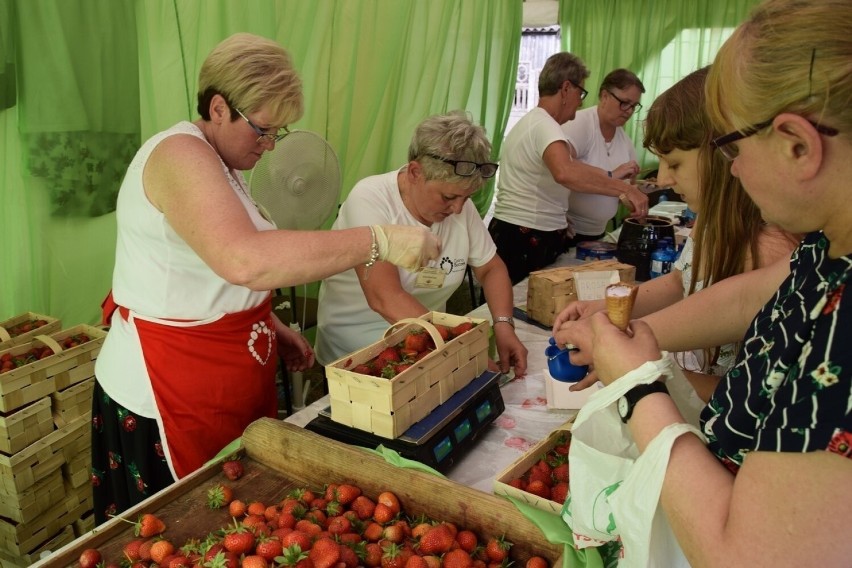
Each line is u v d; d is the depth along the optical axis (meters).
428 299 2.33
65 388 2.41
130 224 1.52
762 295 1.23
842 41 0.56
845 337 0.59
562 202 3.68
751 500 0.61
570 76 3.35
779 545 0.58
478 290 4.82
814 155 0.60
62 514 2.44
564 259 3.67
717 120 0.70
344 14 3.78
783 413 0.62
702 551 0.66
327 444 1.32
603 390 0.83
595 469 0.92
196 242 1.36
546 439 1.40
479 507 1.16
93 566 1.10
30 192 2.74
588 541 1.00
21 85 2.63
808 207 0.64
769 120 0.61
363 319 2.31
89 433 2.48
